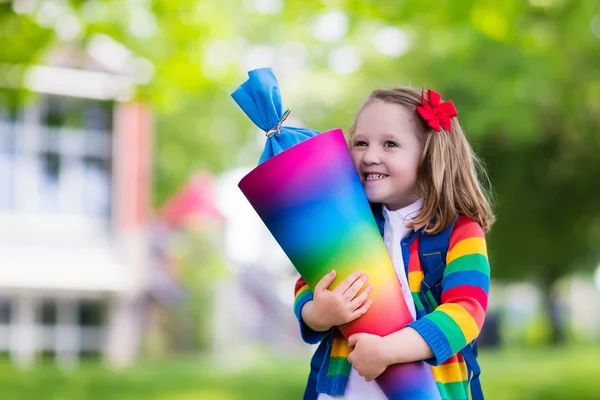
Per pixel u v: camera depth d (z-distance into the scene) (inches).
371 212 104.5
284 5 333.1
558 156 594.9
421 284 104.8
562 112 522.0
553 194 645.3
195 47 352.8
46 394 403.9
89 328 721.6
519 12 295.7
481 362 573.0
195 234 816.3
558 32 403.2
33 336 704.4
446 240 106.2
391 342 97.4
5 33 330.0
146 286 759.1
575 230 679.7
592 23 422.6
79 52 660.7
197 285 811.4
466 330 99.4
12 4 322.0
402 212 107.8
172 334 808.9
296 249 101.9
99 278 692.1
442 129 108.0
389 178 106.0
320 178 101.0
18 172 677.3
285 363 689.0
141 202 709.3
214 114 1021.8
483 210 109.6
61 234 687.7
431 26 312.2
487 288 103.7
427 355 98.2
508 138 571.5
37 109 681.0
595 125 539.5
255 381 466.3
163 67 356.8
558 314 914.7
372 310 99.9
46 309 710.5
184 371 519.5
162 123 1006.4
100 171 701.3
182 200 839.7
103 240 700.7
